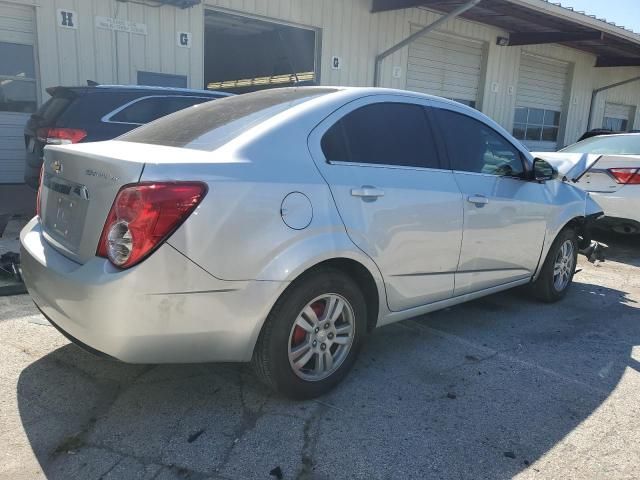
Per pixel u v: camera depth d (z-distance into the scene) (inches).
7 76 360.2
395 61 551.2
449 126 149.2
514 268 170.1
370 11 517.7
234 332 103.0
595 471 100.1
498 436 109.9
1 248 217.5
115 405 115.2
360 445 104.9
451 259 143.8
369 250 121.2
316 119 119.3
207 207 97.3
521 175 169.5
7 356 134.0
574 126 805.2
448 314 181.3
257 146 108.7
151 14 393.1
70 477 92.4
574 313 187.6
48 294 106.6
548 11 510.6
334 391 124.8
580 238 208.5
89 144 120.6
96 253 99.5
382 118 132.8
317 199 111.9
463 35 601.9
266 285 103.9
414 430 110.7
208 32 662.5
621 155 273.6
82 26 368.5
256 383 126.6
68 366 130.6
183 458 98.7
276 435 106.7
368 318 131.6
